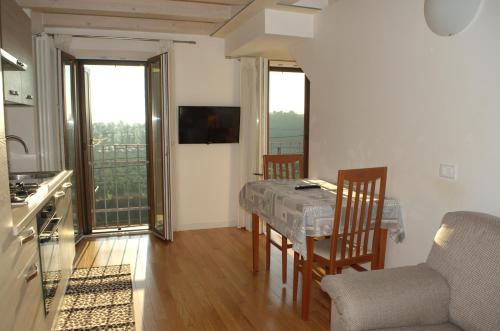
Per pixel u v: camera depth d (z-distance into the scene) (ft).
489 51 6.96
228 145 16.98
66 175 10.30
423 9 8.41
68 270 10.34
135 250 14.21
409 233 9.06
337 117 11.68
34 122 13.37
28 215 6.12
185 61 16.02
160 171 15.65
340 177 8.36
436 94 8.16
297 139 18.35
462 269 6.07
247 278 11.64
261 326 8.91
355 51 10.71
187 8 12.95
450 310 6.13
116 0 12.34
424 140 8.52
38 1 11.71
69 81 14.98
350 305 5.82
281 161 12.76
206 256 13.56
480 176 7.23
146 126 16.51
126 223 17.52
